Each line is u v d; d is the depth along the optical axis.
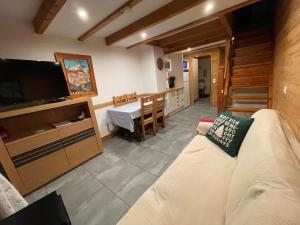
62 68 2.37
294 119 1.26
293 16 1.41
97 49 3.10
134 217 0.92
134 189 1.80
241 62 3.21
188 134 3.24
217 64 5.28
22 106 2.04
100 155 2.67
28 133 2.03
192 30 3.38
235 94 3.21
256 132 1.18
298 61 1.21
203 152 1.52
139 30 2.42
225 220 0.83
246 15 4.19
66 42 2.62
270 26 3.20
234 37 3.44
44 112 2.37
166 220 0.87
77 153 2.37
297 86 1.21
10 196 0.99
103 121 3.28
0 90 1.81
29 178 1.88
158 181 1.21
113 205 1.60
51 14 1.70
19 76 1.93
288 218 0.47
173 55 4.91
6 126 2.04
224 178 1.15
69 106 2.65
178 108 5.23
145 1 1.86
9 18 2.01
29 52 2.21
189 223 0.84
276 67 2.31
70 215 1.52
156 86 4.12
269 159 0.78
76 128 2.33
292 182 0.61
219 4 1.96
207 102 6.50
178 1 1.89
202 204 0.95
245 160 1.03
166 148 2.71
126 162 2.38
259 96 2.77
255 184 0.71
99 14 1.99
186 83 5.77
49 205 0.92
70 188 1.92
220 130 1.62
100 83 3.21
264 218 0.50
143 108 2.95
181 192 1.05
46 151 2.02
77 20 2.10
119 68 3.59
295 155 0.87
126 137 3.37
